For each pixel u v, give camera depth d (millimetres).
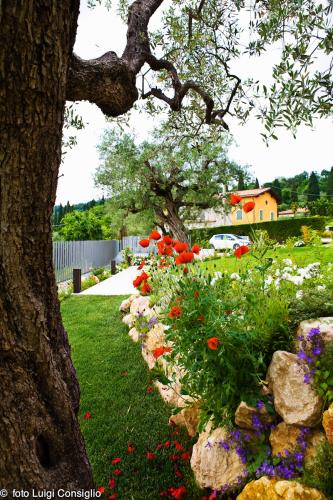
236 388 2275
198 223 18172
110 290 11445
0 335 1553
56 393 1717
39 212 1597
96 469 2830
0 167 1441
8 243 1541
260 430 2215
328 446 1889
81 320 7254
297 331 2434
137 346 5434
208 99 3043
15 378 1593
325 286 3080
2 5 1248
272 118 1678
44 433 1683
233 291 2945
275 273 3766
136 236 29000
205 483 2305
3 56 1295
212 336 2314
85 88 2037
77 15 1704
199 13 2928
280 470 1948
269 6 2385
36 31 1308
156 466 2793
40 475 1628
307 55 1657
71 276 15688
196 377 2576
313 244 4672
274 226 26938
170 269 3422
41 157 1509
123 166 14695
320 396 2010
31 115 1396
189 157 12992
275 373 2209
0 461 1554
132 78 2281
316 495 1710
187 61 3320
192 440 2969
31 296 1627
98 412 3715
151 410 3641
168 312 2893
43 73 1364
